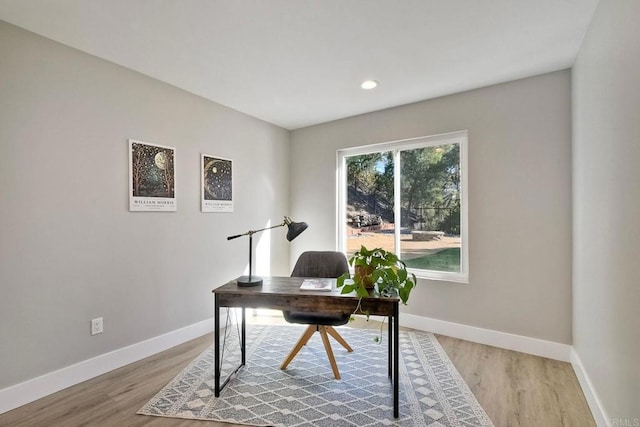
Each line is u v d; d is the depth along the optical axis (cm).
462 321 298
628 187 136
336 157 387
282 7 176
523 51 225
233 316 339
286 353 267
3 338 187
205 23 191
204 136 312
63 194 212
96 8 175
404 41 212
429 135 317
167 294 278
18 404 191
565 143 249
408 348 277
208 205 315
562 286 251
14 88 191
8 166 189
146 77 262
